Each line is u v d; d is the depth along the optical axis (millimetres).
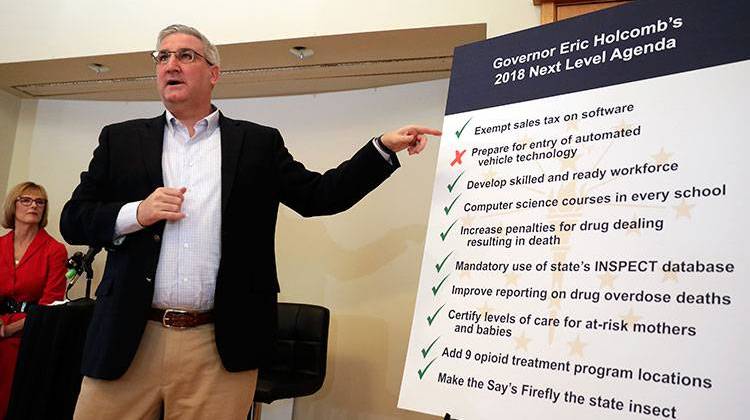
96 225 1462
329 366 3166
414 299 3016
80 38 3135
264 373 2633
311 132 3461
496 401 1197
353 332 3145
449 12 2520
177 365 1428
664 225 1108
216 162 1600
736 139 1080
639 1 1289
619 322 1105
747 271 1002
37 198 3248
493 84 1474
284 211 3469
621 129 1222
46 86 3693
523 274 1256
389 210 3184
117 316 1423
